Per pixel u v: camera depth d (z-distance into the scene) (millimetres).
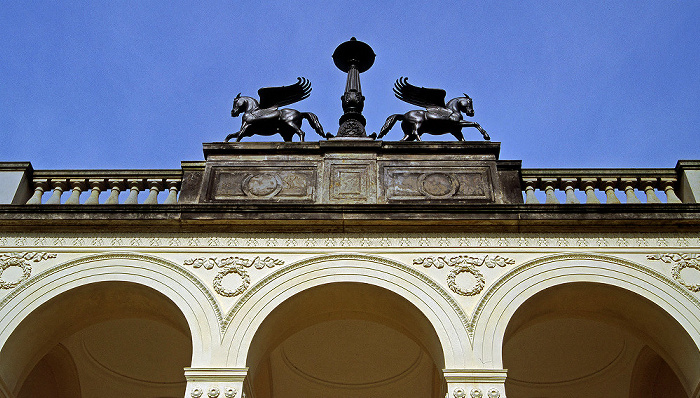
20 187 17047
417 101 19703
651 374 18000
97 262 15461
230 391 13719
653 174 17266
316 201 16547
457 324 14555
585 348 18688
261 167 17203
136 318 16922
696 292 14883
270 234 15883
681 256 15367
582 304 15648
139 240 15781
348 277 15180
